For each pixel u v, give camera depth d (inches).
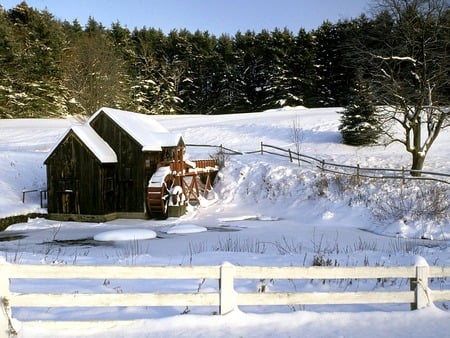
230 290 253.1
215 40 3243.1
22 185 1042.1
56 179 944.3
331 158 1192.8
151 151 965.2
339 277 266.4
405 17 970.1
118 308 279.7
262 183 1086.4
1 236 748.0
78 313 267.7
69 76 2118.6
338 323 253.8
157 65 2935.5
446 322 256.8
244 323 247.6
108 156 944.3
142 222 916.0
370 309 292.8
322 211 913.5
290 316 258.7
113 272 243.0
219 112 2866.6
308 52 2583.7
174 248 597.3
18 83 2287.2
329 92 2615.7
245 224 852.6
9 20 2466.8
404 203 840.3
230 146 1401.3
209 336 228.5
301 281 360.2
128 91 2492.6
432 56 962.1
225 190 1114.1
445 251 534.0
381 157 1186.0
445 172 996.6
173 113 2751.0
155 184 933.8
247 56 2906.0
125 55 2802.7
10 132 1685.5
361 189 934.4
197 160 1093.1
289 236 698.2
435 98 997.2
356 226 831.7
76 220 935.0
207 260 427.5
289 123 1662.2
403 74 1055.6
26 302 234.5
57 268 237.8
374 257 455.8
